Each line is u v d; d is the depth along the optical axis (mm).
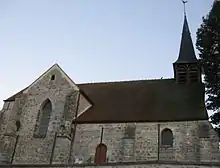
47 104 31547
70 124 28641
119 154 26828
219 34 27266
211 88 27234
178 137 26328
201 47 28516
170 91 32344
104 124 28625
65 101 30438
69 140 27672
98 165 21188
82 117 29797
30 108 31375
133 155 25562
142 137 27047
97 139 28000
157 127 27266
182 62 34562
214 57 27281
